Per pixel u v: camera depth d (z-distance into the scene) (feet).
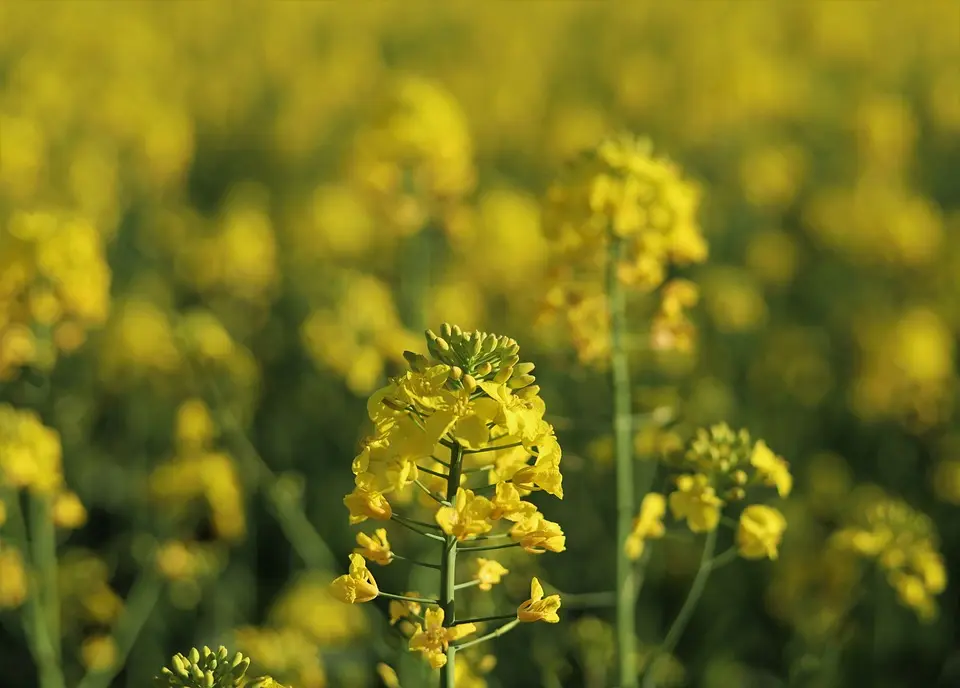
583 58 22.85
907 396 7.14
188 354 5.43
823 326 9.17
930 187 13.17
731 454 3.93
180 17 24.57
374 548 3.37
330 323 6.07
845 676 5.27
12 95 14.34
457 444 3.34
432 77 18.94
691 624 5.62
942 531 6.21
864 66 20.48
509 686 5.03
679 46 22.65
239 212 8.29
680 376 7.26
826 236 10.85
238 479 5.47
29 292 4.42
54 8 23.29
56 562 5.29
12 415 4.30
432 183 5.96
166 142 11.94
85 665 5.15
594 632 4.41
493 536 3.37
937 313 8.97
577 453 5.88
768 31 23.76
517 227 8.40
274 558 6.23
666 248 4.22
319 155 14.51
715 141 14.29
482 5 29.35
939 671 5.37
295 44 22.95
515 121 15.67
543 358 6.41
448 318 7.30
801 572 5.30
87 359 7.09
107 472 6.48
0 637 5.37
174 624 5.67
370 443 3.32
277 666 4.24
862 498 6.19
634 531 3.95
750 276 9.79
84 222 4.61
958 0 25.82
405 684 4.17
